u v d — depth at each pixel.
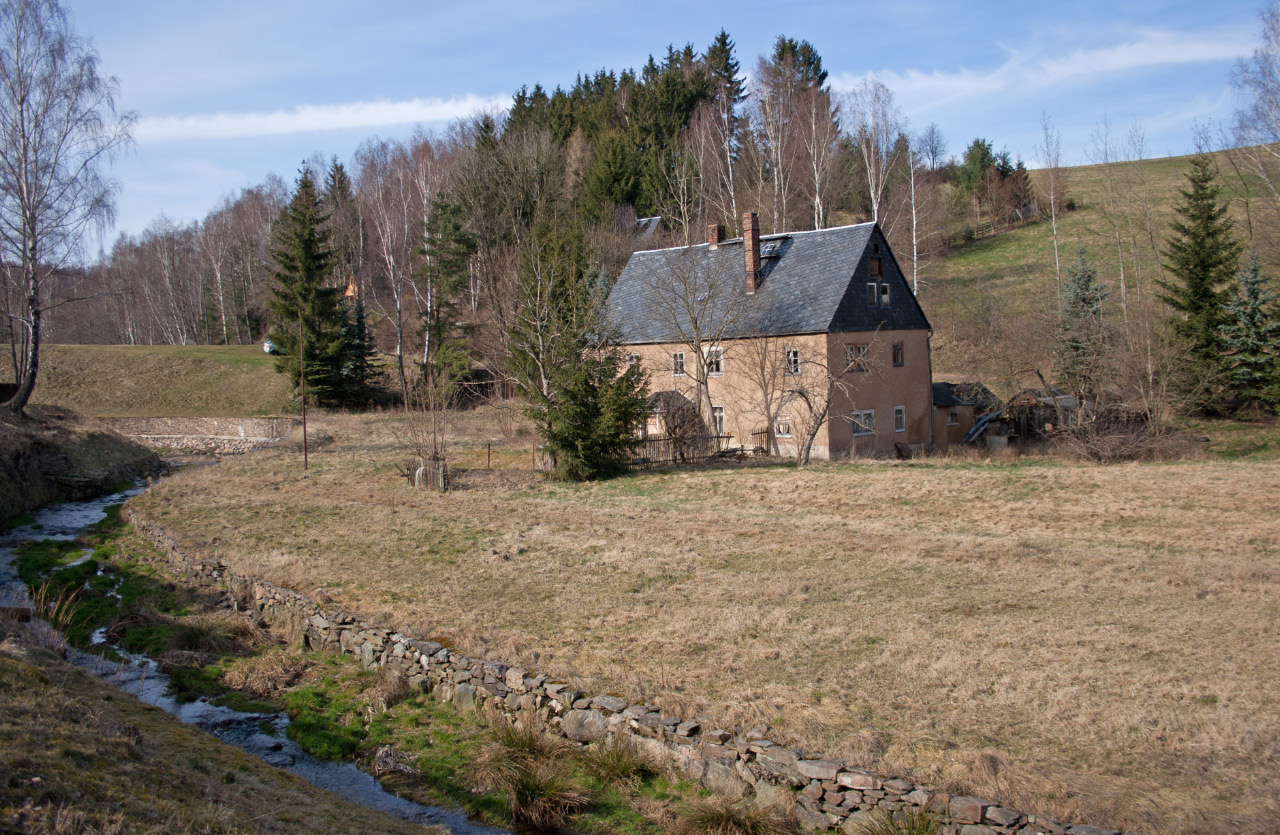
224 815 6.84
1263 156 42.78
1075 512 21.48
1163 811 7.82
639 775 9.52
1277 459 29.27
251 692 12.34
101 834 5.79
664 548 19.41
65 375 55.50
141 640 14.20
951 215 77.06
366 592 16.06
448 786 9.59
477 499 27.08
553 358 30.91
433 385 42.25
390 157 81.75
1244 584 14.62
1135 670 11.08
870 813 8.15
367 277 72.06
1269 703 9.91
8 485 25.95
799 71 73.19
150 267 86.12
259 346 67.12
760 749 8.99
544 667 11.84
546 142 63.69
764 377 34.12
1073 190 80.62
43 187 32.47
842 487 26.30
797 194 57.94
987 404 40.19
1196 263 39.19
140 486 32.53
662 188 62.97
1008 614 13.68
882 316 35.75
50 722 7.57
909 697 10.59
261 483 30.64
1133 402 33.47
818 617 13.95
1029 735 9.47
